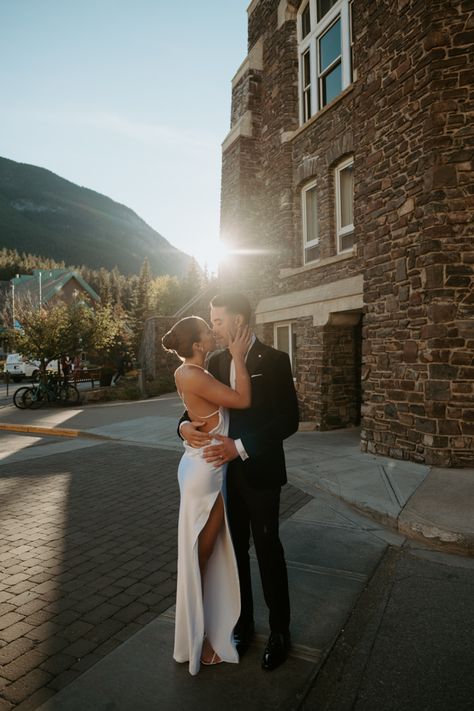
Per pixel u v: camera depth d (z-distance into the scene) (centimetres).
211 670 238
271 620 246
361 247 841
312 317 1009
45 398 1603
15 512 506
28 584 338
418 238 639
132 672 236
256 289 1238
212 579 248
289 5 1095
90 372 2164
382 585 332
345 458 698
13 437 1081
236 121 1313
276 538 248
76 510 511
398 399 672
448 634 264
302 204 1091
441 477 557
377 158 724
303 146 1054
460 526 404
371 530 438
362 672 234
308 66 1084
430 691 218
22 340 1606
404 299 664
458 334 602
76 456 820
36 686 226
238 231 1222
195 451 243
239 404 236
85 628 279
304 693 219
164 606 305
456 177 607
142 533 441
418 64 638
